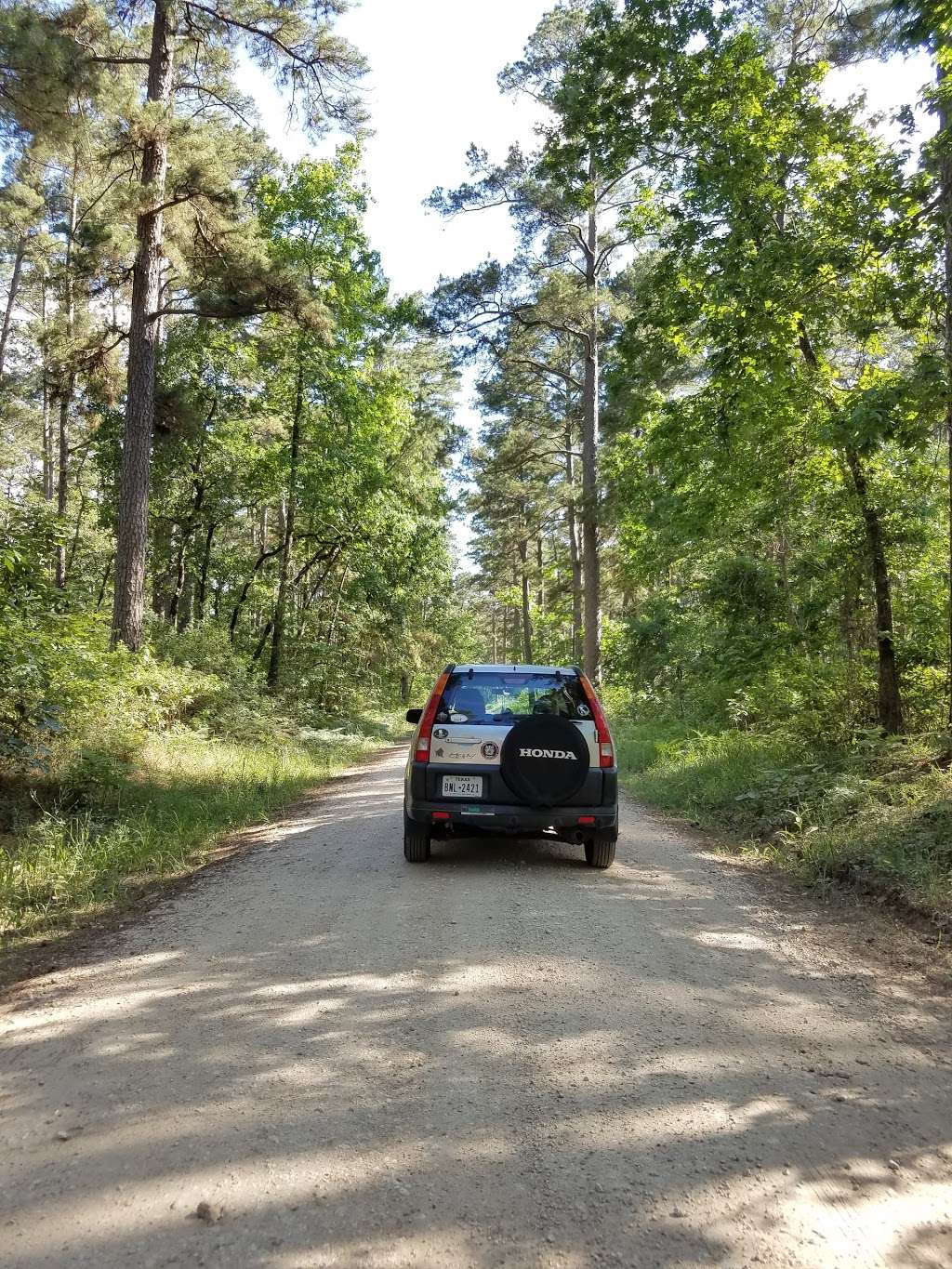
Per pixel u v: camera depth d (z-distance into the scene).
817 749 11.79
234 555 32.59
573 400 32.31
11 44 12.20
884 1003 4.18
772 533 15.88
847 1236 2.36
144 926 5.54
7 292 32.06
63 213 26.53
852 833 7.45
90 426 25.94
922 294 9.46
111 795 9.73
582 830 6.89
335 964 4.64
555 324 26.28
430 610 48.78
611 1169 2.67
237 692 19.77
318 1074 3.33
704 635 19.28
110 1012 4.01
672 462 13.89
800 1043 3.68
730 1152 2.78
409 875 6.85
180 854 7.84
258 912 5.76
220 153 15.64
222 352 25.27
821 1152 2.79
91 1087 3.24
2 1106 3.10
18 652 9.11
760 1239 2.34
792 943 5.19
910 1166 2.72
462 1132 2.89
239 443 26.09
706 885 6.72
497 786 6.88
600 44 12.12
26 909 6.01
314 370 24.41
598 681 27.28
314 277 23.62
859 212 9.50
